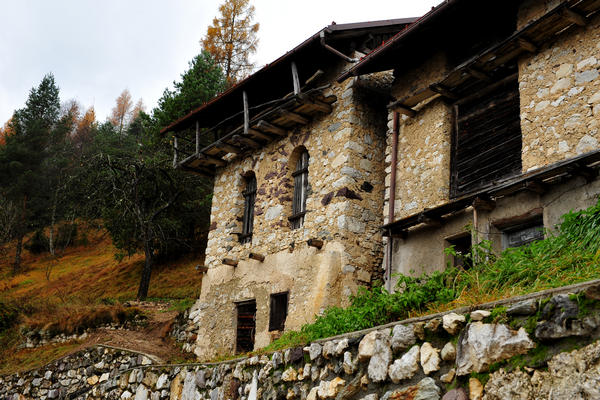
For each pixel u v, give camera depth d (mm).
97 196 23109
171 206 23016
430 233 9180
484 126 9008
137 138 40031
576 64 7598
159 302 18641
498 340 4125
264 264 11984
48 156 40594
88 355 12977
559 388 3639
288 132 12477
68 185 24500
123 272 25703
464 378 4305
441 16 8773
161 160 22234
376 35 11312
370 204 10977
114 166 21953
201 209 23547
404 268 9461
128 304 18078
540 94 7945
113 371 12117
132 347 13312
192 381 8641
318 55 11516
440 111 9562
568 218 6285
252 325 12117
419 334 4836
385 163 11375
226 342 12398
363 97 11445
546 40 8016
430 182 9406
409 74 10453
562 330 3750
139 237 22047
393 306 6688
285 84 12523
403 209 9805
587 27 7562
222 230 13719
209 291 13492
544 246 5926
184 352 13438
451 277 6895
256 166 13203
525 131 8008
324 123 11625
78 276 27531
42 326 17078
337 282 10297
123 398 10656
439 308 5711
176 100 23859
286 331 10695
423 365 4676
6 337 17500
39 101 44812
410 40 9516
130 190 21469
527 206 7699
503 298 4590
